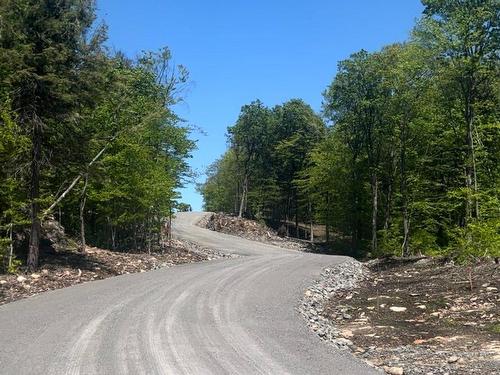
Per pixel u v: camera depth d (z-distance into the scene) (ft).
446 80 82.12
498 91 84.43
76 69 53.72
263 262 75.82
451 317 36.55
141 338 26.27
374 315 39.93
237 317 33.40
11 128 47.06
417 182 110.63
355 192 140.97
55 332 27.37
